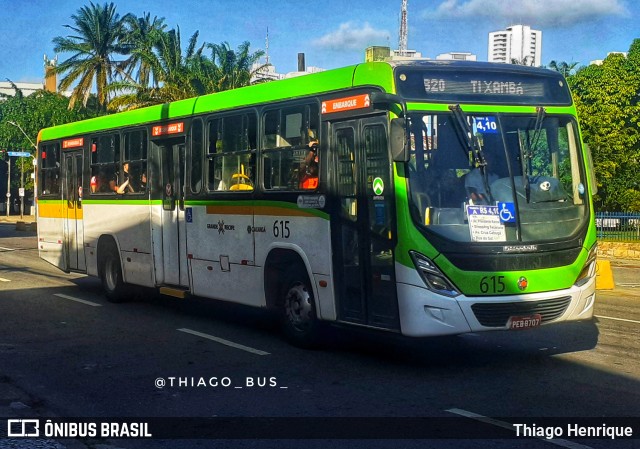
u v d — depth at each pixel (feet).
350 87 29.45
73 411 23.40
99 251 47.44
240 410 23.26
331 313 30.37
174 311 43.27
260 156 34.40
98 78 179.93
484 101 28.32
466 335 35.76
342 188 29.91
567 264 28.02
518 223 27.43
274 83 33.99
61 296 49.57
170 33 138.62
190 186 39.19
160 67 131.23
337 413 22.76
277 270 33.88
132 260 44.06
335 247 30.09
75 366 29.25
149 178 42.22
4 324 38.70
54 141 52.80
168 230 41.09
